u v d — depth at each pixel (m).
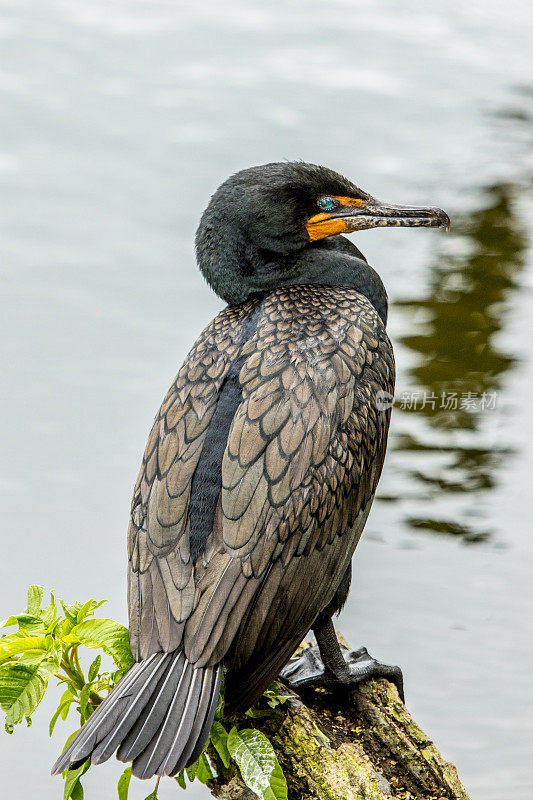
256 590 7.93
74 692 8.43
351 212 10.30
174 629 7.71
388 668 9.52
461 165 23.81
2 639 8.30
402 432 16.92
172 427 8.67
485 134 24.77
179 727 7.26
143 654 7.68
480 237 21.62
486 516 15.21
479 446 16.52
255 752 8.03
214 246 10.09
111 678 8.30
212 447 8.47
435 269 20.72
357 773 8.73
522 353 18.48
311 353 8.83
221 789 8.86
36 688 8.00
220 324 9.37
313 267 10.09
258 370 8.71
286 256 10.12
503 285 20.19
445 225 10.50
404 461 16.36
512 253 21.16
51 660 8.16
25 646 8.23
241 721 8.80
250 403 8.49
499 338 18.81
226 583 7.84
